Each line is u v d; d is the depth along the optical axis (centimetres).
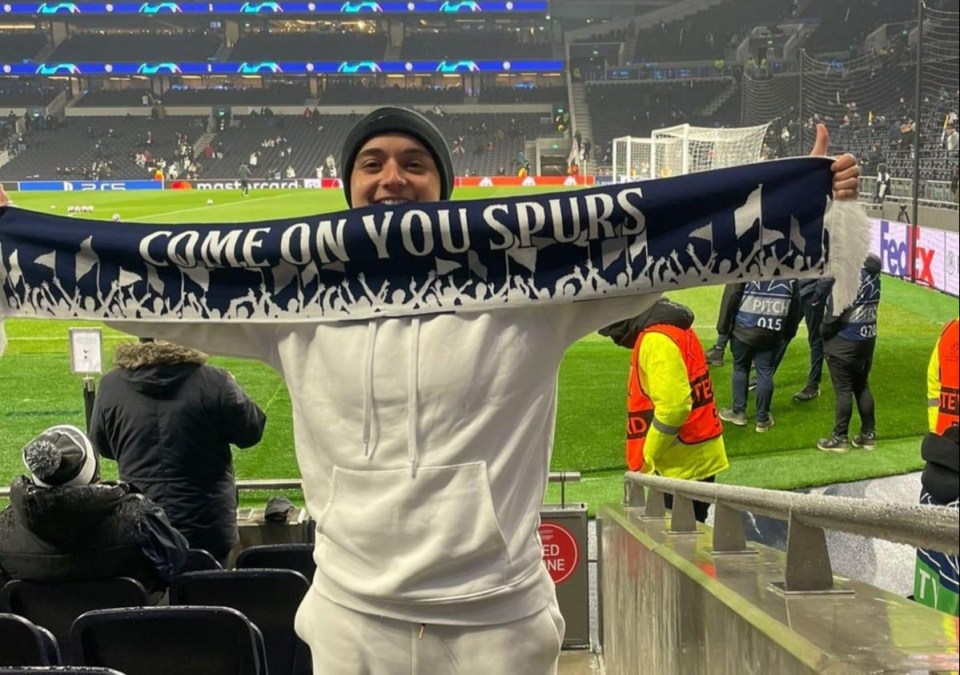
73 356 559
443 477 144
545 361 155
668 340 380
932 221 1361
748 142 2873
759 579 167
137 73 4922
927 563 183
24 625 220
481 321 151
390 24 5238
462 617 143
